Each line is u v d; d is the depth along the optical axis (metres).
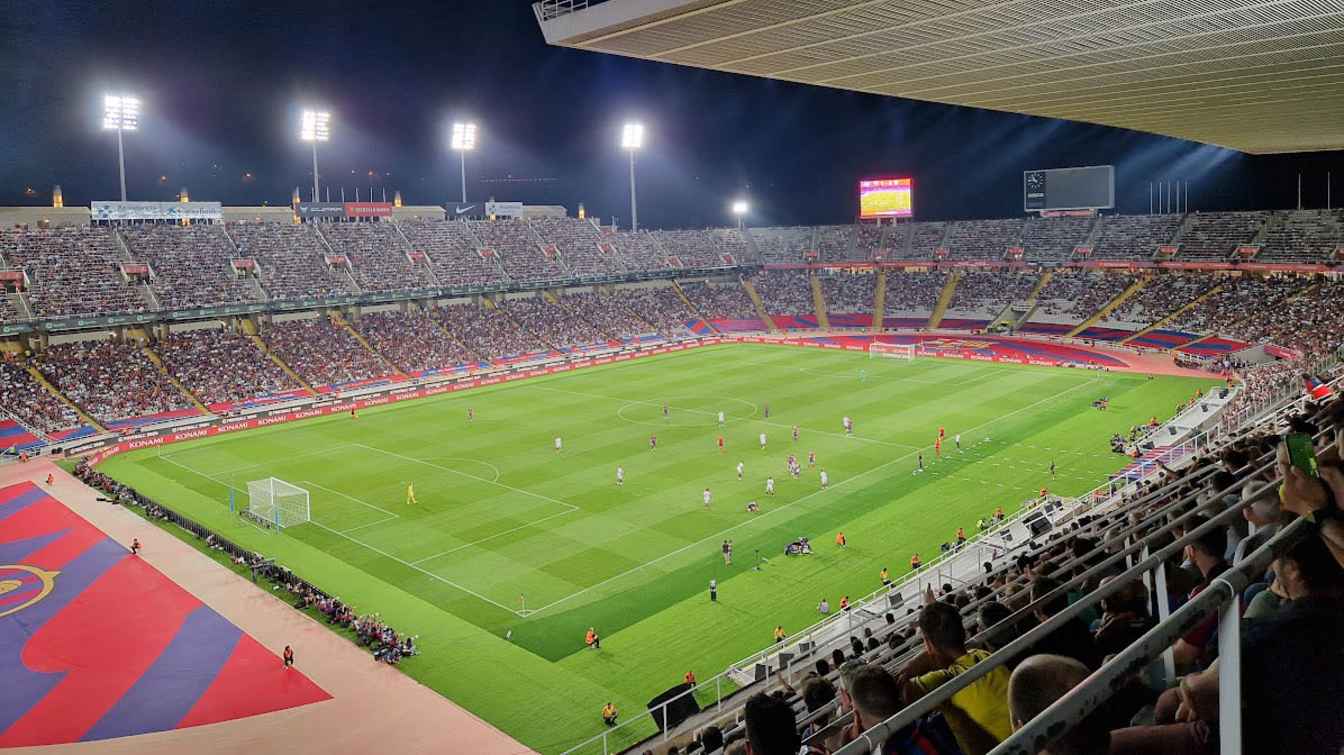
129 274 90.25
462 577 43.50
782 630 36.97
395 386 90.94
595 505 53.22
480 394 88.44
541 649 36.41
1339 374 43.50
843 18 24.33
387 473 60.91
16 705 32.81
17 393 76.00
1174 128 53.84
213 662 35.72
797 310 134.00
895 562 43.94
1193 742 3.44
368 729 31.02
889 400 80.19
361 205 117.94
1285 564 3.91
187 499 56.72
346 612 39.03
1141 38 27.78
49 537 50.03
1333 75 34.69
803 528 48.81
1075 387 83.81
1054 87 36.09
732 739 10.06
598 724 31.00
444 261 113.38
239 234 101.50
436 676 34.50
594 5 25.12
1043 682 3.53
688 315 129.75
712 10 23.34
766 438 67.62
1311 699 3.34
